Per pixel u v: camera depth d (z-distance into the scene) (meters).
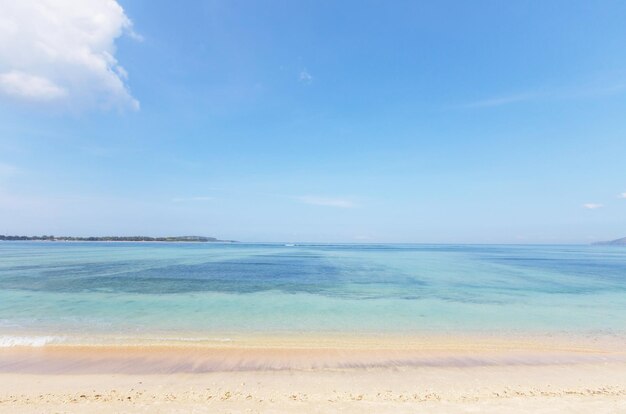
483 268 45.62
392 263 55.69
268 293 22.98
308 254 89.44
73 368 9.30
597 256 86.69
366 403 6.96
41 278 30.11
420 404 6.95
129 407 6.65
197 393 7.57
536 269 44.28
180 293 22.62
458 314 16.88
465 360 10.31
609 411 6.63
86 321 14.91
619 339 12.75
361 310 17.72
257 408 6.68
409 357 10.53
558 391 7.87
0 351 10.69
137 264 47.44
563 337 13.00
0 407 6.57
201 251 101.69
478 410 6.65
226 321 15.20
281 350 11.09
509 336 13.12
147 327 14.01
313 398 7.31
